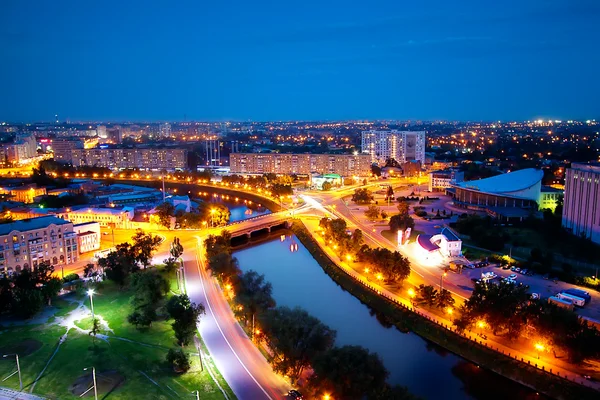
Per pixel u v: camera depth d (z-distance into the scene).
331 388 165.12
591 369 196.12
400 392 158.62
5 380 182.75
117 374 188.00
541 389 190.00
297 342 191.25
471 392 195.25
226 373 193.00
